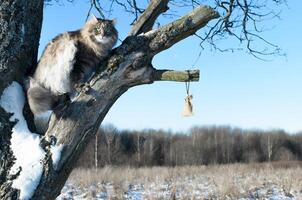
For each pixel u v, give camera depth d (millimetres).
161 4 4238
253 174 21672
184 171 24844
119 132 51688
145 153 51562
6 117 3879
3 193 3631
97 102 3875
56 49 4945
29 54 4164
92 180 18047
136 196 13688
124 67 3893
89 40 5359
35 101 4309
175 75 3916
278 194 14688
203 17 3865
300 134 62312
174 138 57594
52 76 4680
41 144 3783
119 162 47312
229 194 13523
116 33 5977
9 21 3961
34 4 4145
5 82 3947
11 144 3824
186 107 4660
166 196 12648
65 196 13719
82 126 3834
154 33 3920
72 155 3803
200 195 13484
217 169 27031
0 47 3928
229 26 6727
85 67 5199
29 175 3674
